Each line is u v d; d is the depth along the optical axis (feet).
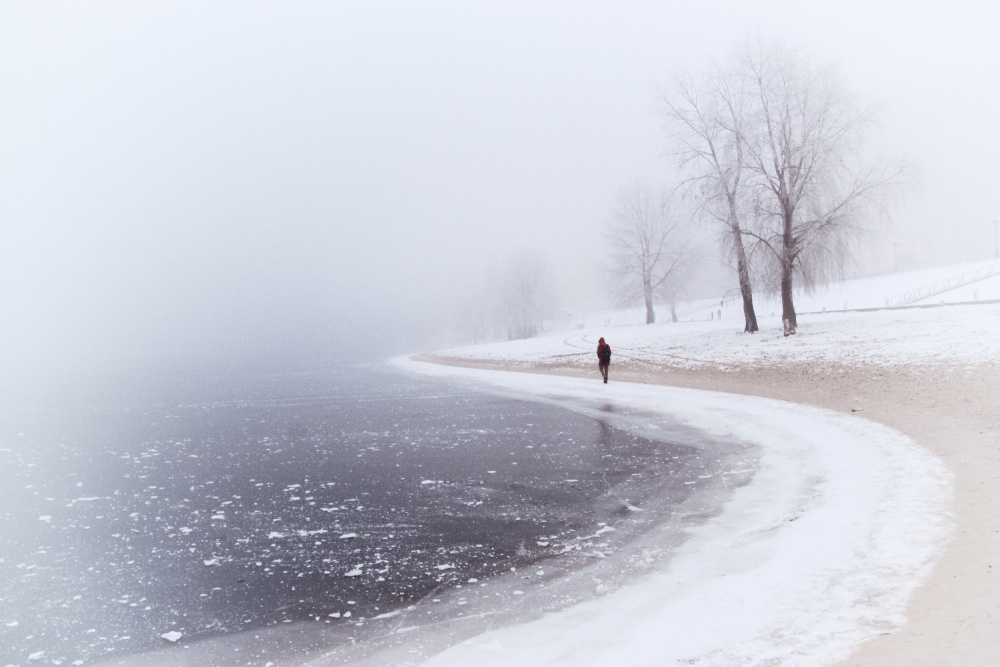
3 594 31.32
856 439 50.52
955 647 18.47
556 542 34.83
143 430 94.32
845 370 79.41
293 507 45.52
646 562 30.48
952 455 40.86
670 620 23.30
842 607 22.17
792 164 110.52
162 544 38.47
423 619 26.25
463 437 70.59
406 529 38.86
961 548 25.80
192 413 114.93
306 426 88.02
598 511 40.11
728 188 117.91
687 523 35.81
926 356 76.02
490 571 31.24
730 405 75.10
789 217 110.32
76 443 84.43
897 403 60.39
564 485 47.26
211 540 38.78
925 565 24.68
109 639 26.02
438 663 22.15
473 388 126.11
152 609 28.89
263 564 34.17
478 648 23.04
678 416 72.69
